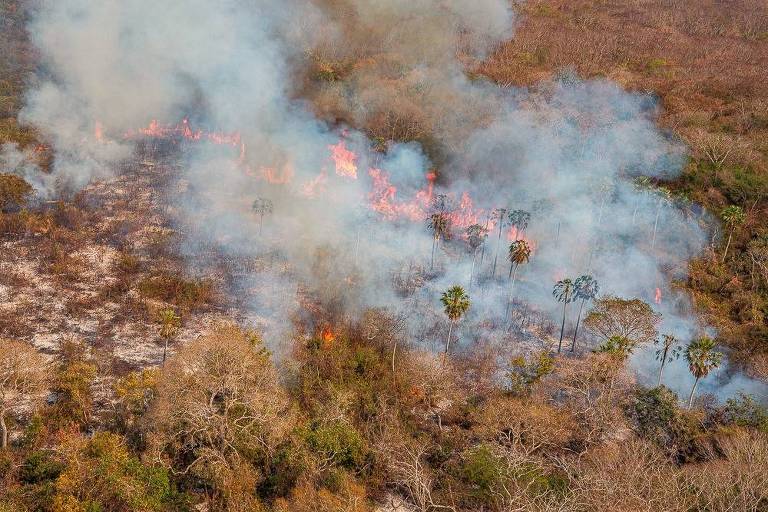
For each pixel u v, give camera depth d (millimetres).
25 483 45969
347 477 49281
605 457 51000
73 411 54031
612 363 63938
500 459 51938
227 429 49250
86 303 74812
